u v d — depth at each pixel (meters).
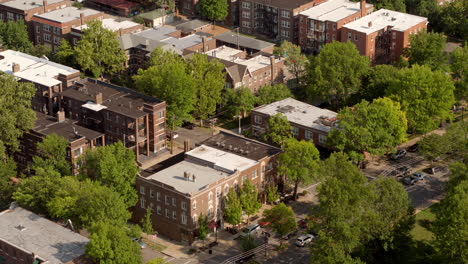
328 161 183.88
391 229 173.25
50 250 169.75
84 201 181.00
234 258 182.12
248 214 191.50
